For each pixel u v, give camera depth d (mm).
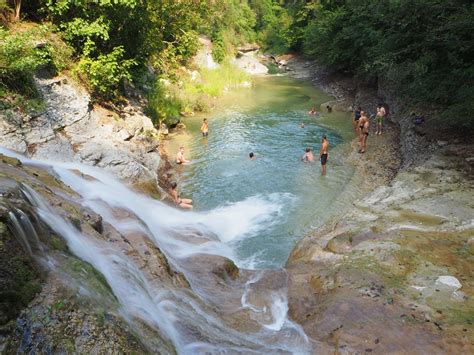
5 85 10039
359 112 18766
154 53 16672
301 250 9148
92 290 4566
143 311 5160
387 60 17953
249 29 51312
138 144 13727
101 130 12586
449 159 11961
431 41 14477
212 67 32469
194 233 10000
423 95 16484
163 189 12625
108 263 5703
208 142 17828
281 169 14789
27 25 12812
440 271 7160
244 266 9102
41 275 4352
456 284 6762
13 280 3959
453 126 14164
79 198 7934
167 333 5074
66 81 12031
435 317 6012
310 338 5883
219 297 7047
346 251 8312
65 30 13141
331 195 12477
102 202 8453
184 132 19109
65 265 4711
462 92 12914
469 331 5668
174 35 18969
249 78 32875
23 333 3760
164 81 23500
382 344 5574
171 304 5793
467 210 9141
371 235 8648
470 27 12484
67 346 3834
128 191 10656
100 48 14273
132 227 7730
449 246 7934
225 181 13781
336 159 15648
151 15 15250
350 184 13086
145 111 17578
